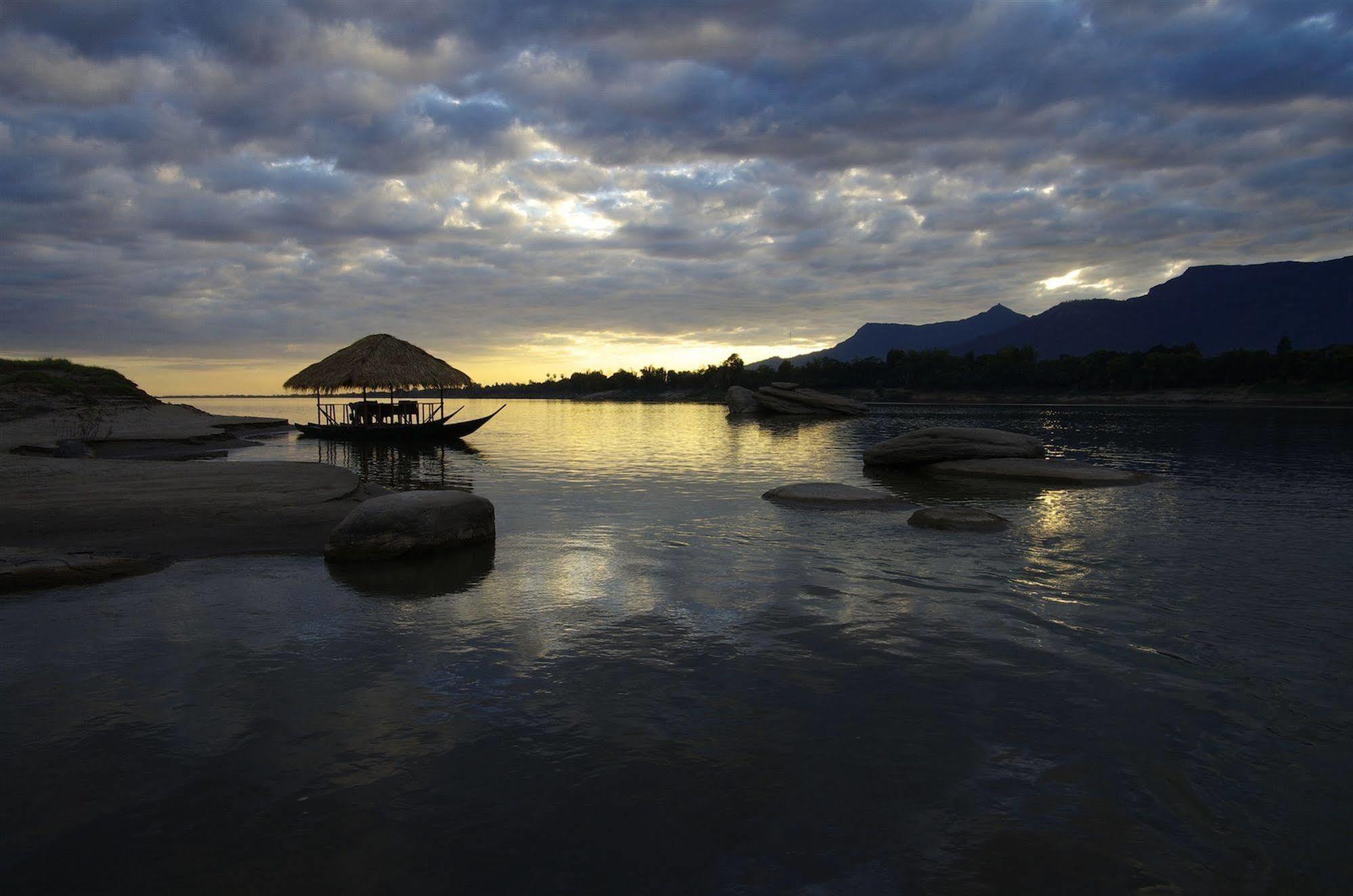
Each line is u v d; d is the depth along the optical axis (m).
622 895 3.19
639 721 4.87
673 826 3.69
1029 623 6.93
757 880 3.29
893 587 8.23
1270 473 19.91
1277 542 10.72
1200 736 4.64
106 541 10.53
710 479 19.73
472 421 36.22
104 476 15.43
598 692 5.35
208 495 13.37
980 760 4.34
